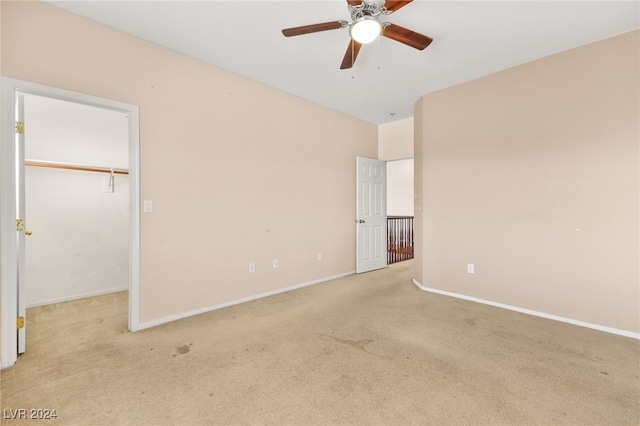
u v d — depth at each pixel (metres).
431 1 2.07
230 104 3.20
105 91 2.38
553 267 2.81
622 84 2.45
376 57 2.87
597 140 2.57
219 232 3.12
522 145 2.99
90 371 1.90
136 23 2.36
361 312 2.99
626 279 2.45
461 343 2.30
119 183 3.79
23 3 2.04
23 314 2.12
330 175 4.37
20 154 2.08
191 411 1.53
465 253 3.42
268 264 3.58
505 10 2.18
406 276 4.58
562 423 1.44
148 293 2.63
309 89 3.67
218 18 2.30
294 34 2.06
